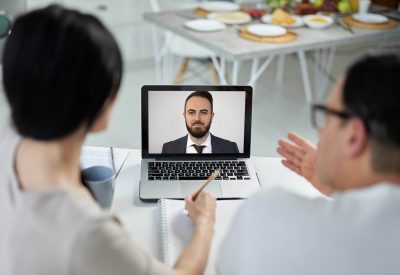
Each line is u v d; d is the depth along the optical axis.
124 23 3.95
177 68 4.14
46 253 0.65
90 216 0.65
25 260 0.66
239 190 1.23
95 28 0.63
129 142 2.94
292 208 0.65
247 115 1.32
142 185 1.23
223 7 3.13
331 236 0.61
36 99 0.62
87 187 1.08
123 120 3.19
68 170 0.72
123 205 1.18
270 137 3.07
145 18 2.97
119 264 0.68
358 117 0.61
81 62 0.61
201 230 1.01
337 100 0.65
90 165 1.30
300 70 4.23
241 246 0.70
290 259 0.64
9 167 0.69
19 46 0.61
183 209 1.13
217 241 1.04
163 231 1.06
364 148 0.62
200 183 1.25
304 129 3.20
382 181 0.63
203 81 3.90
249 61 4.35
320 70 4.22
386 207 0.59
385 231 0.59
